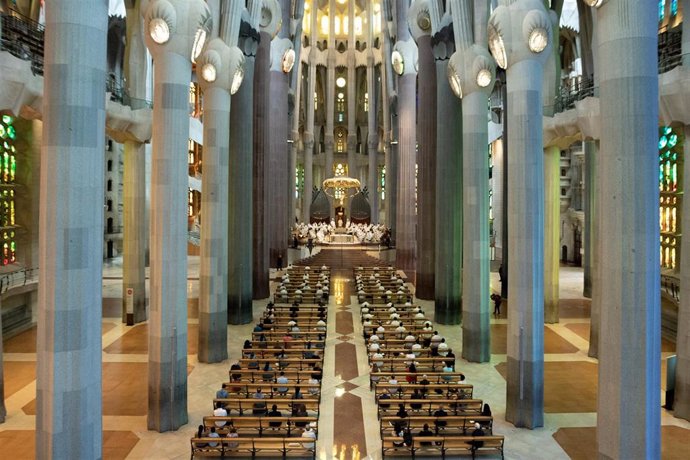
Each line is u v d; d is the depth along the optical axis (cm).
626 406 707
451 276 1984
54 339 688
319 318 1823
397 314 1856
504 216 2436
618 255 711
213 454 890
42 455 700
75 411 702
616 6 702
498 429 1055
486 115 1510
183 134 1109
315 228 4997
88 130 706
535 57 1097
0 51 1142
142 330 1809
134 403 1173
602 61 725
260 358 1355
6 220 1862
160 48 1087
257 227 2419
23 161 1920
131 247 1895
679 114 1102
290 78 4216
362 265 3481
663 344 1688
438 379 1213
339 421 1077
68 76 687
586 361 1513
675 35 1681
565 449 963
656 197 703
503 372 1417
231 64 1476
